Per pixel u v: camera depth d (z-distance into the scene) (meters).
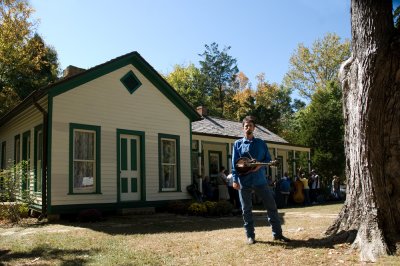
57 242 7.84
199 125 20.83
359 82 5.72
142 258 6.05
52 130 12.27
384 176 5.52
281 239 6.41
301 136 29.39
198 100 53.78
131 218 12.63
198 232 8.84
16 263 6.16
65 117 12.61
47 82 33.53
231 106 57.41
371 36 5.58
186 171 16.50
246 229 6.47
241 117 45.12
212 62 59.72
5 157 18.36
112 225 10.68
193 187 16.30
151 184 14.96
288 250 5.74
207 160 21.81
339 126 28.12
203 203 13.95
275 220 6.43
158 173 15.26
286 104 59.25
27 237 8.67
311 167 28.23
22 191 13.06
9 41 30.66
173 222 11.33
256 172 6.38
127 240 7.87
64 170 12.42
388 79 5.53
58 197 12.19
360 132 5.68
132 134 14.52
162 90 15.84
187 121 16.88
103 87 13.77
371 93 5.57
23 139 15.45
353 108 5.88
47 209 11.99
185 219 12.26
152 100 15.42
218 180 17.88
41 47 35.59
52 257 6.49
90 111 13.30
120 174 14.01
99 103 13.59
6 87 29.73
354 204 5.91
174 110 16.31
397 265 4.62
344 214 6.12
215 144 22.45
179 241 7.44
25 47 31.70
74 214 12.51
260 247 6.07
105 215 13.44
